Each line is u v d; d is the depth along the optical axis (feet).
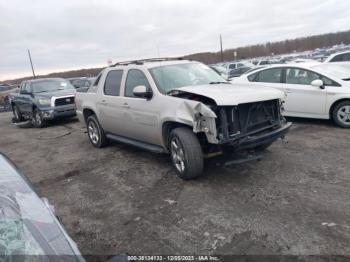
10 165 9.85
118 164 19.66
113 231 11.91
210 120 13.97
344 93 22.56
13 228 6.61
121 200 14.49
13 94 45.32
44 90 39.68
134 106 18.21
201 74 19.11
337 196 12.81
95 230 12.11
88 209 13.96
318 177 14.80
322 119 26.03
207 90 15.46
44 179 18.49
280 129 15.71
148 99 17.15
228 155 16.70
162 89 16.93
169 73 18.03
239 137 14.32
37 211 7.63
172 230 11.53
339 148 18.63
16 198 7.82
